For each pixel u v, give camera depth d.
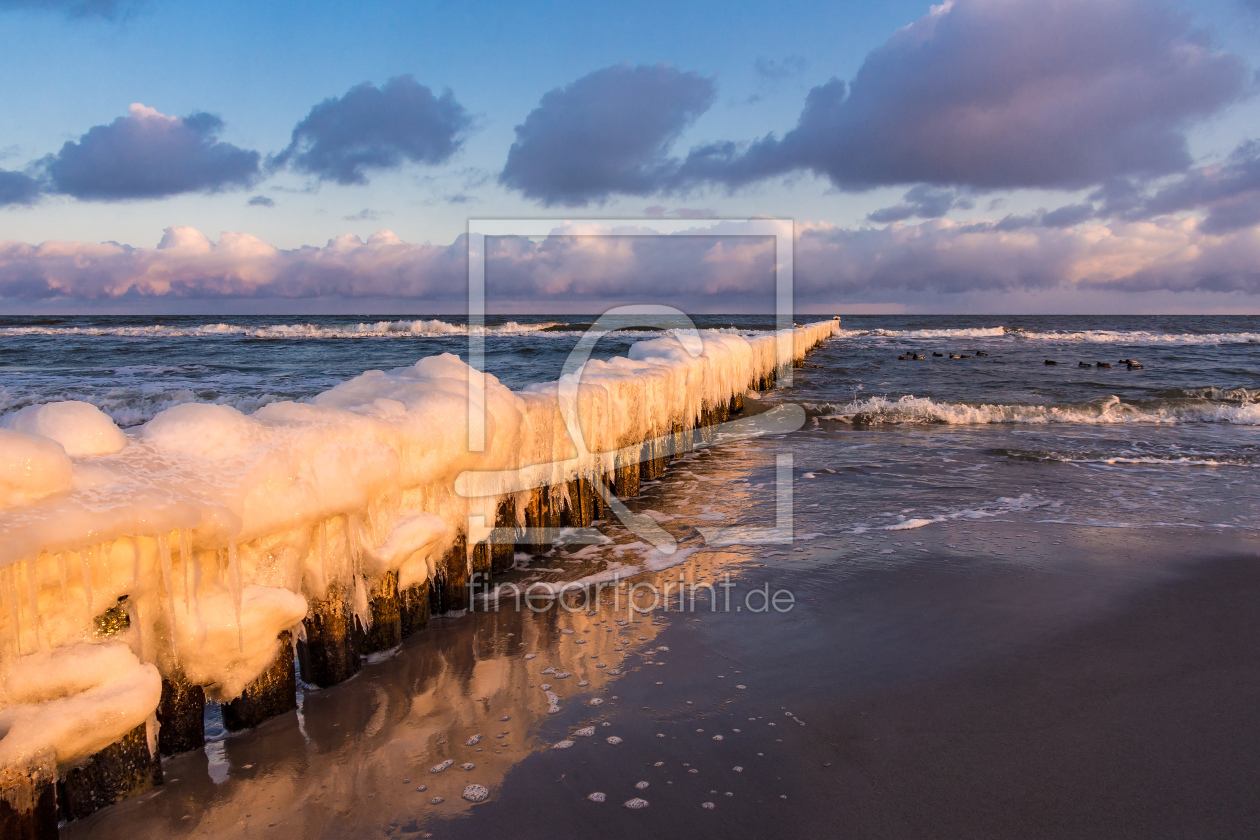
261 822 2.34
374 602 3.45
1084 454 8.67
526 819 2.37
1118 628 3.87
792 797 2.49
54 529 1.97
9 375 16.02
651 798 2.48
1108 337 38.38
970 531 5.64
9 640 2.04
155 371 17.25
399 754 2.72
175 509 2.27
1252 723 2.96
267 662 2.82
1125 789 2.54
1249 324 78.38
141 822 2.32
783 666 3.46
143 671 2.28
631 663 3.48
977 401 14.06
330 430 3.01
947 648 3.64
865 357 26.23
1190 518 6.02
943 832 2.32
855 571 4.76
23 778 1.98
